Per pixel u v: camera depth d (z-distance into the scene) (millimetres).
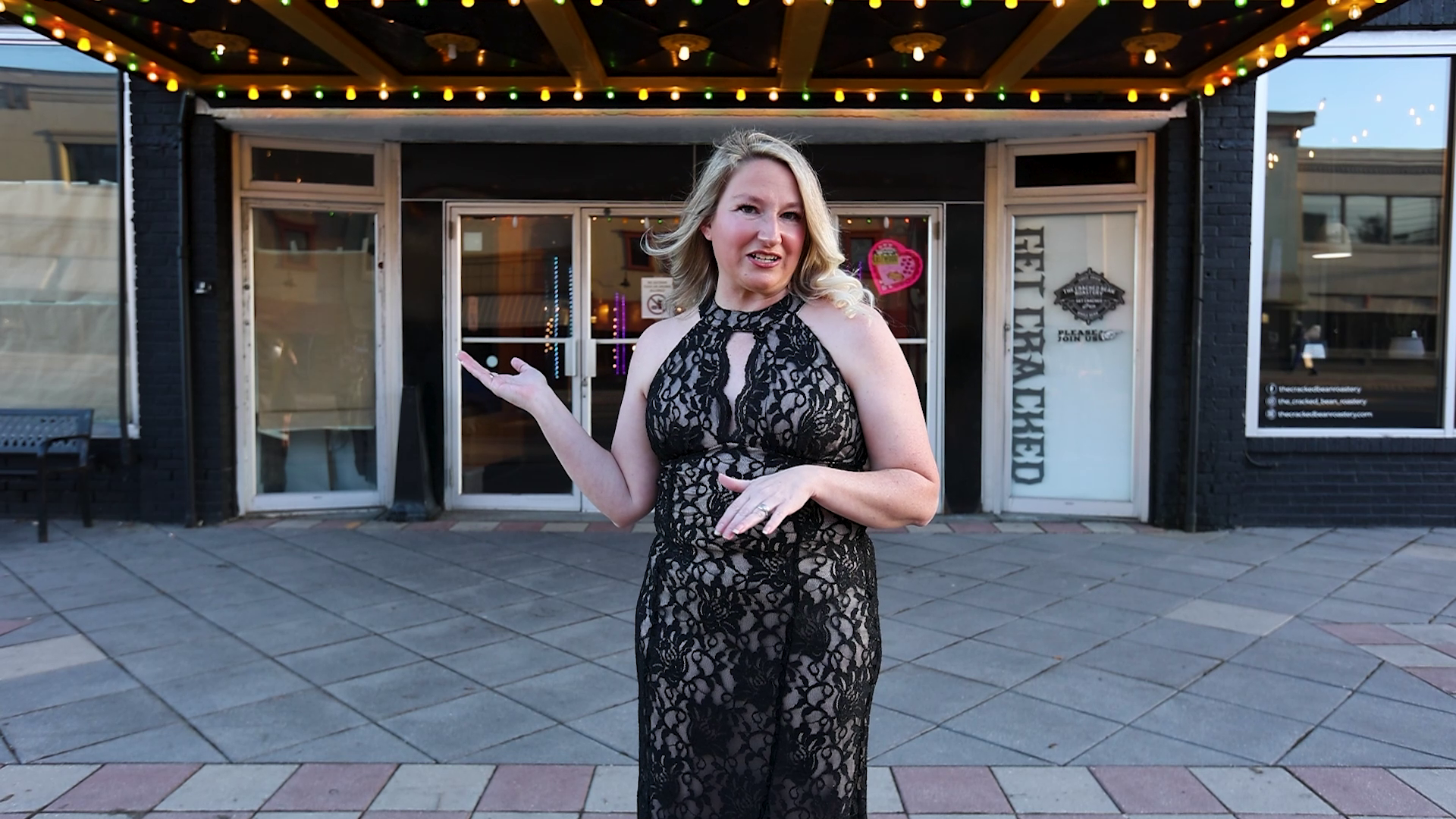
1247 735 3443
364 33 5320
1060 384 7086
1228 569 5699
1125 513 6996
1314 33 5156
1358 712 3637
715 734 1743
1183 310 6648
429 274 7082
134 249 6660
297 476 7262
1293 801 2973
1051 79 6109
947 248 7023
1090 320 6988
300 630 4551
